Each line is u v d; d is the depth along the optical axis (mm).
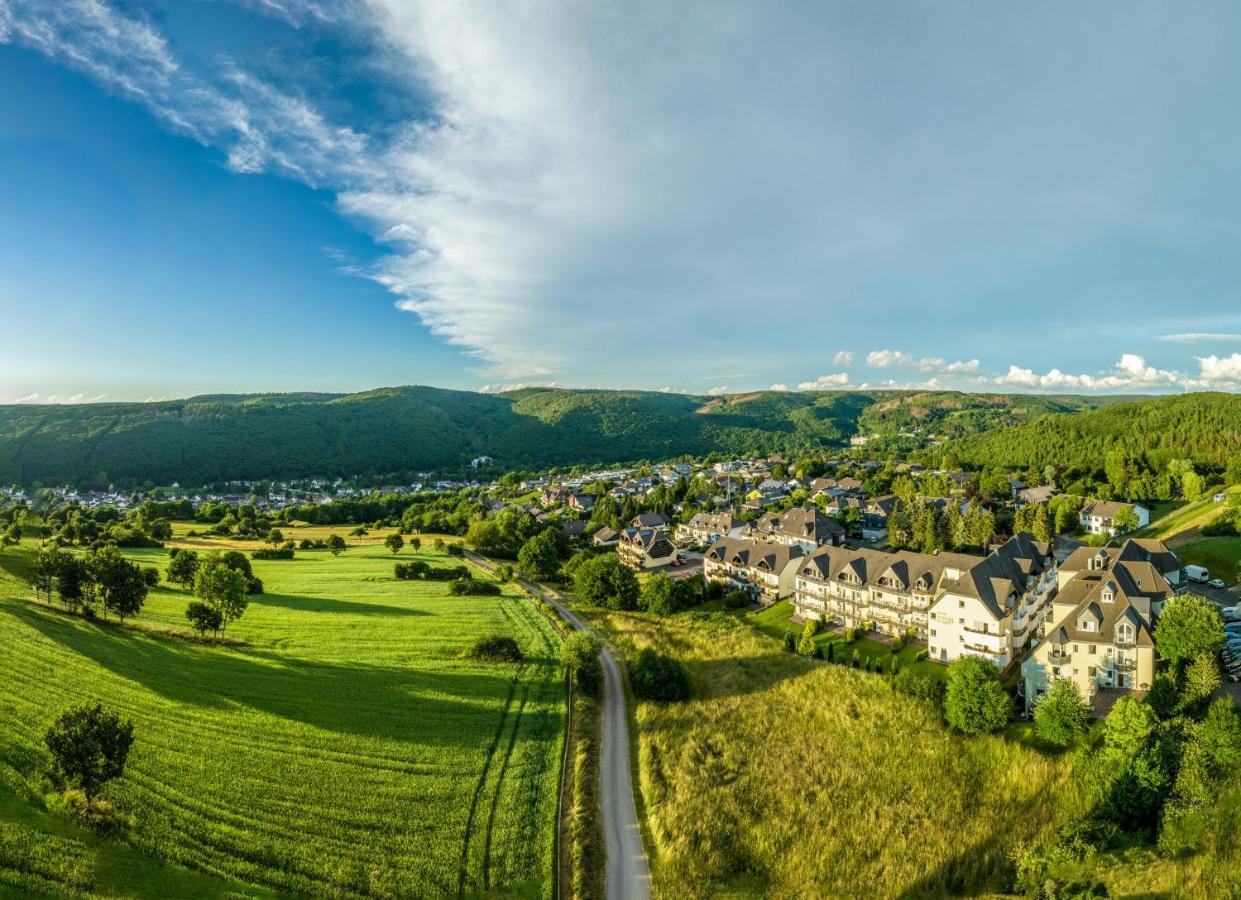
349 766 55906
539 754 61812
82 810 42750
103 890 36844
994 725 60969
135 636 78000
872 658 82938
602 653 92688
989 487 194000
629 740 67812
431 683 75250
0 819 39781
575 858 47844
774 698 73812
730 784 58094
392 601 113062
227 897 39250
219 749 55281
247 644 82562
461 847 47812
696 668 85375
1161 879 41750
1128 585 71375
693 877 47125
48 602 84000
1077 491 176500
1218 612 60688
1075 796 51562
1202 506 138000
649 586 114000
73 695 58969
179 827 44844
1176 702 55156
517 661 84875
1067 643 65688
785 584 112062
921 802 53906
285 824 47375
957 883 45688
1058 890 41031
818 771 59094
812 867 47812
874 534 159625
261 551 153625
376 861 45250
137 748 53000
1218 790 45875
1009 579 79062
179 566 109000
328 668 76688
